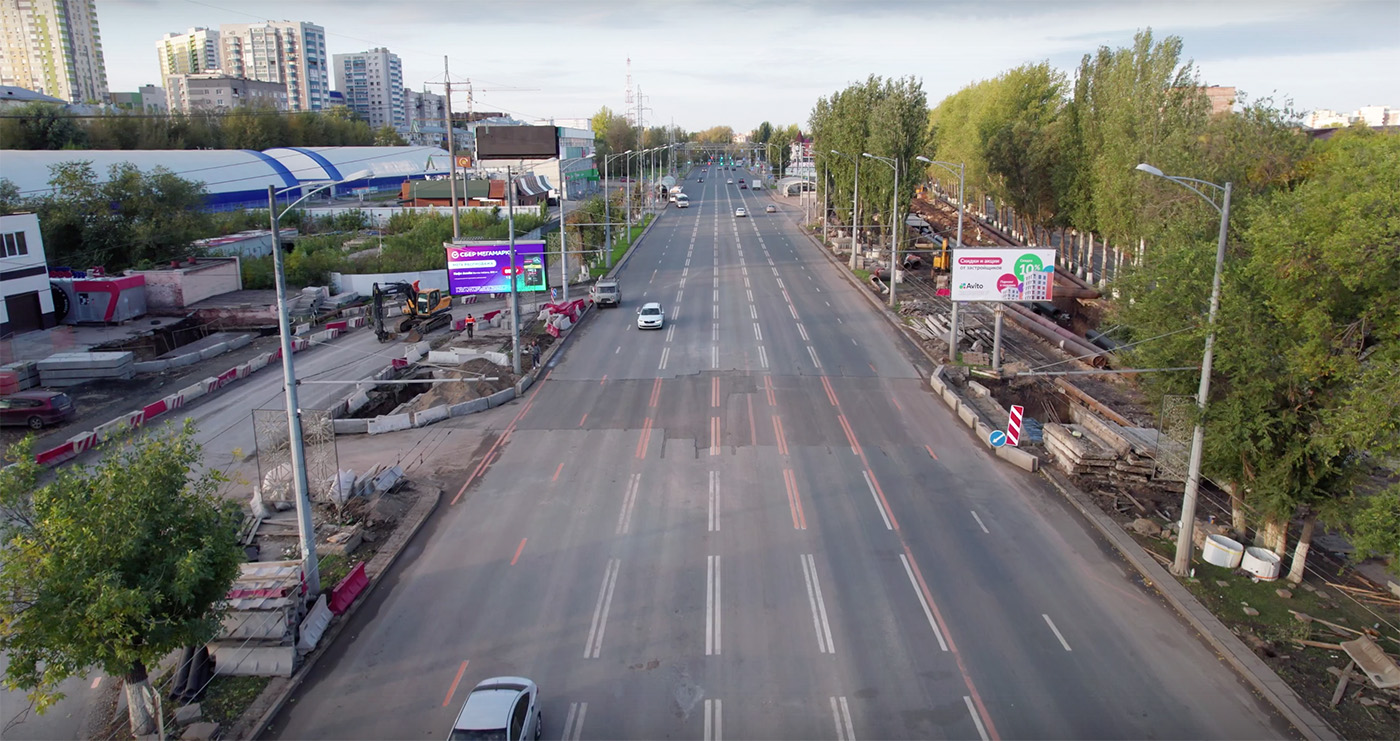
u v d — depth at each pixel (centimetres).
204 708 1709
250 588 1870
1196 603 2066
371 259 6712
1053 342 4884
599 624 1998
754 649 1886
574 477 2914
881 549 2366
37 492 1486
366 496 2641
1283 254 1869
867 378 4097
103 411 3553
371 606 2100
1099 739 1592
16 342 4712
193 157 9169
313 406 3678
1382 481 2609
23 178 6988
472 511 2655
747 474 2919
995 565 2283
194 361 4388
